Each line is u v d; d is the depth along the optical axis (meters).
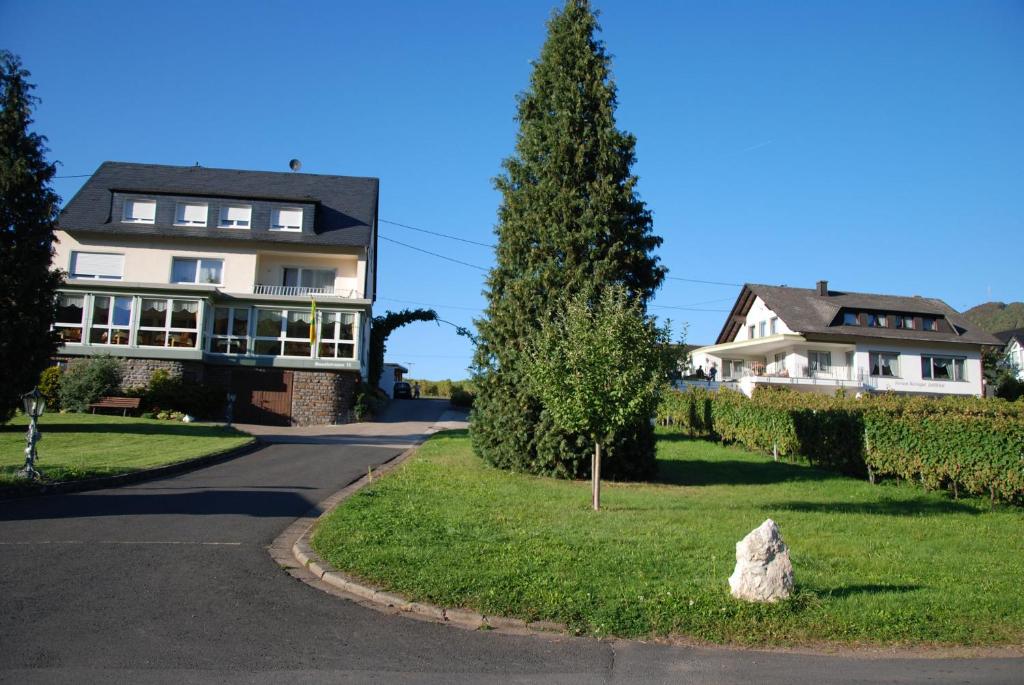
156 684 4.95
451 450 20.50
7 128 21.03
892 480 17.02
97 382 28.33
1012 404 19.31
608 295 13.33
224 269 35.19
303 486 14.03
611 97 18.00
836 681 5.55
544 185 17.50
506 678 5.44
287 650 5.79
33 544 8.63
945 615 7.04
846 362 48.50
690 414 27.98
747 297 53.03
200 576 7.70
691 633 6.55
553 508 11.86
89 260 34.75
